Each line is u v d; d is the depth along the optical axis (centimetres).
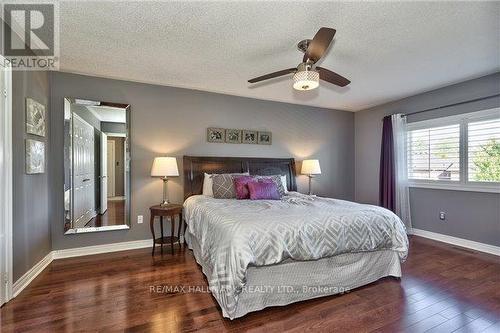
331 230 211
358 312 194
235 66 295
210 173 378
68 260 296
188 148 377
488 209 327
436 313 193
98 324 175
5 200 200
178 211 325
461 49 254
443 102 371
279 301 200
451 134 364
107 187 334
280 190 360
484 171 329
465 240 349
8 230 202
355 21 205
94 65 291
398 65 293
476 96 334
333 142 505
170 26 212
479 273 262
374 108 486
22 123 227
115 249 332
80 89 317
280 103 451
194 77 330
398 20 204
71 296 212
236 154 411
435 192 386
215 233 209
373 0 180
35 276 249
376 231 230
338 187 511
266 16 198
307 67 212
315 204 272
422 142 401
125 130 340
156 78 334
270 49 253
